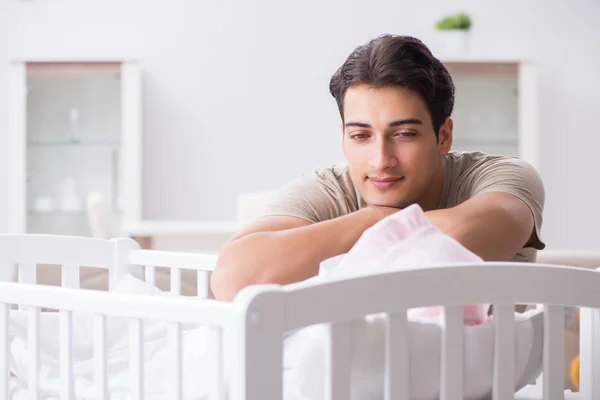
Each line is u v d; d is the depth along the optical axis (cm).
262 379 120
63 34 629
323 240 160
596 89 650
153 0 628
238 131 634
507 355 141
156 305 134
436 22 626
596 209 655
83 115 586
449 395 137
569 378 313
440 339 139
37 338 157
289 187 186
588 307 151
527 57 645
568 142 652
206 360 157
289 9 632
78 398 162
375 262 148
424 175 165
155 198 630
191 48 630
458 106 602
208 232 486
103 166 589
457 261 146
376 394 137
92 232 589
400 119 159
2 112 627
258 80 633
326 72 635
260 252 161
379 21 634
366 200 171
